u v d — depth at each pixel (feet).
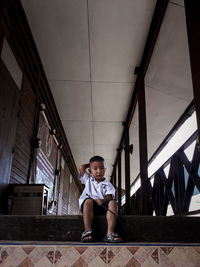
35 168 14.53
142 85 15.71
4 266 4.56
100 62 15.66
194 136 10.30
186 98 14.60
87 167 6.81
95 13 12.39
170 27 11.93
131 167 28.22
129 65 15.89
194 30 7.04
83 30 13.38
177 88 14.47
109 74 16.67
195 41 6.89
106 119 22.63
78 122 23.27
